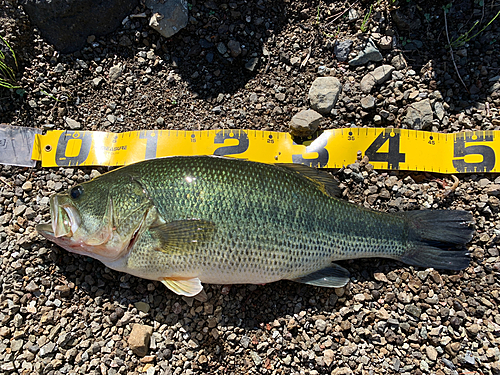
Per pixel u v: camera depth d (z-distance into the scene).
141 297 0.50
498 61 0.56
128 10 0.57
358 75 0.57
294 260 0.46
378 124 0.56
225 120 0.57
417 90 0.56
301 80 0.57
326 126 0.56
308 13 0.58
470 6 0.57
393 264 0.51
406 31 0.57
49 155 0.55
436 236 0.49
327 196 0.47
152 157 0.55
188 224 0.44
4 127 0.55
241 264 0.45
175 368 0.47
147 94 0.57
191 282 0.46
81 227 0.46
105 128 0.57
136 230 0.45
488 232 0.51
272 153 0.55
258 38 0.58
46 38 0.57
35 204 0.53
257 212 0.45
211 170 0.45
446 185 0.54
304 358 0.47
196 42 0.58
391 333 0.48
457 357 0.47
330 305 0.49
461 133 0.54
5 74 0.55
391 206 0.53
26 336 0.48
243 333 0.48
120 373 0.47
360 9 0.58
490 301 0.49
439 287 0.49
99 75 0.57
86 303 0.49
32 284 0.49
